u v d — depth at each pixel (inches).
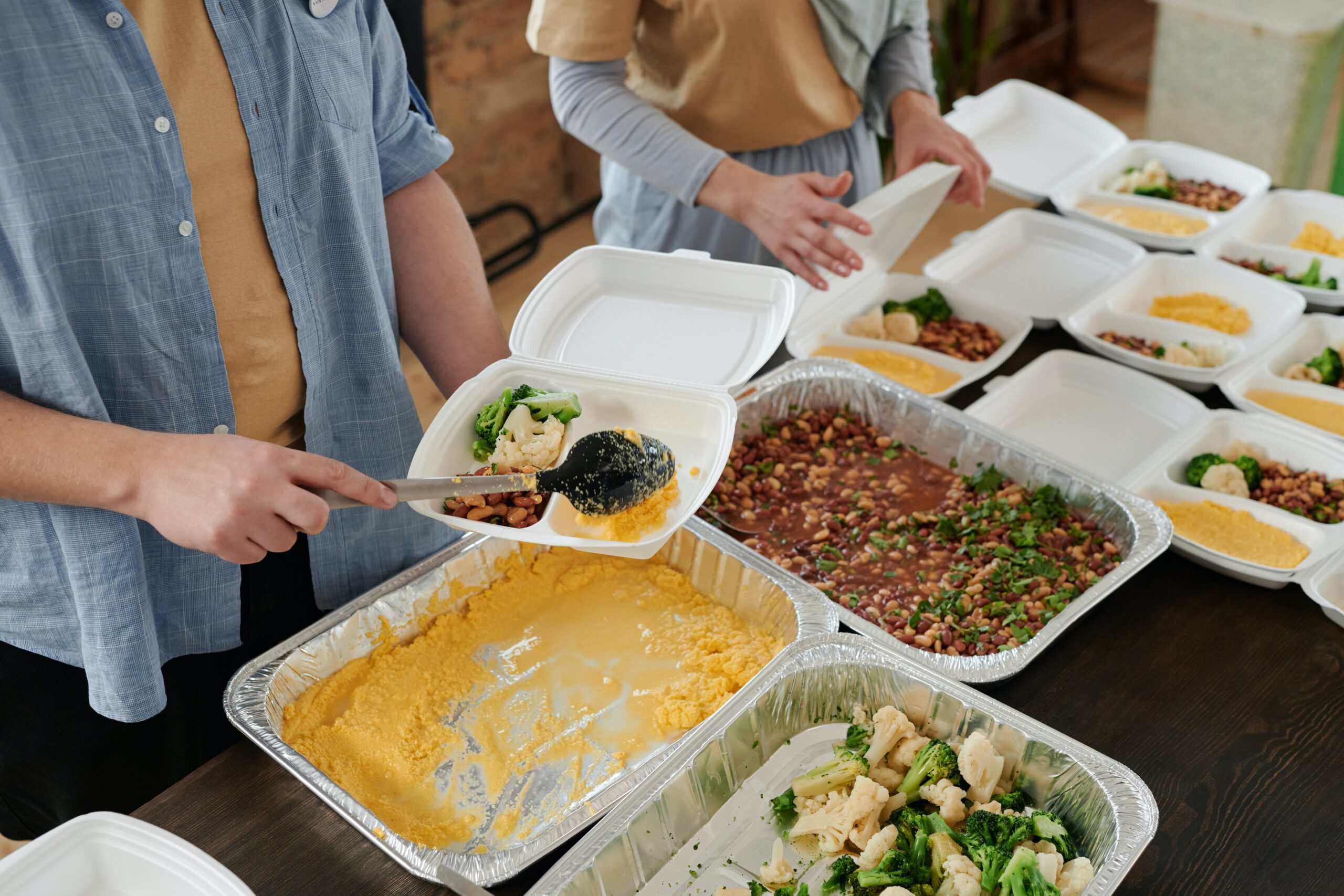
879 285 88.7
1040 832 45.6
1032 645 54.4
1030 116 115.3
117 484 43.7
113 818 43.5
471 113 166.9
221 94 47.1
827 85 85.4
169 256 46.9
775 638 57.7
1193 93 150.9
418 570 57.2
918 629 58.3
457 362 62.7
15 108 41.3
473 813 49.6
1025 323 84.1
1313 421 75.1
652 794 45.9
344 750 51.8
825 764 50.4
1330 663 56.4
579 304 63.2
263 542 43.8
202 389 50.3
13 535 48.4
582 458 49.3
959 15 167.0
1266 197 99.1
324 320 55.8
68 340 44.6
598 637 58.3
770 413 73.9
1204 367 80.5
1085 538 64.0
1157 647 57.2
